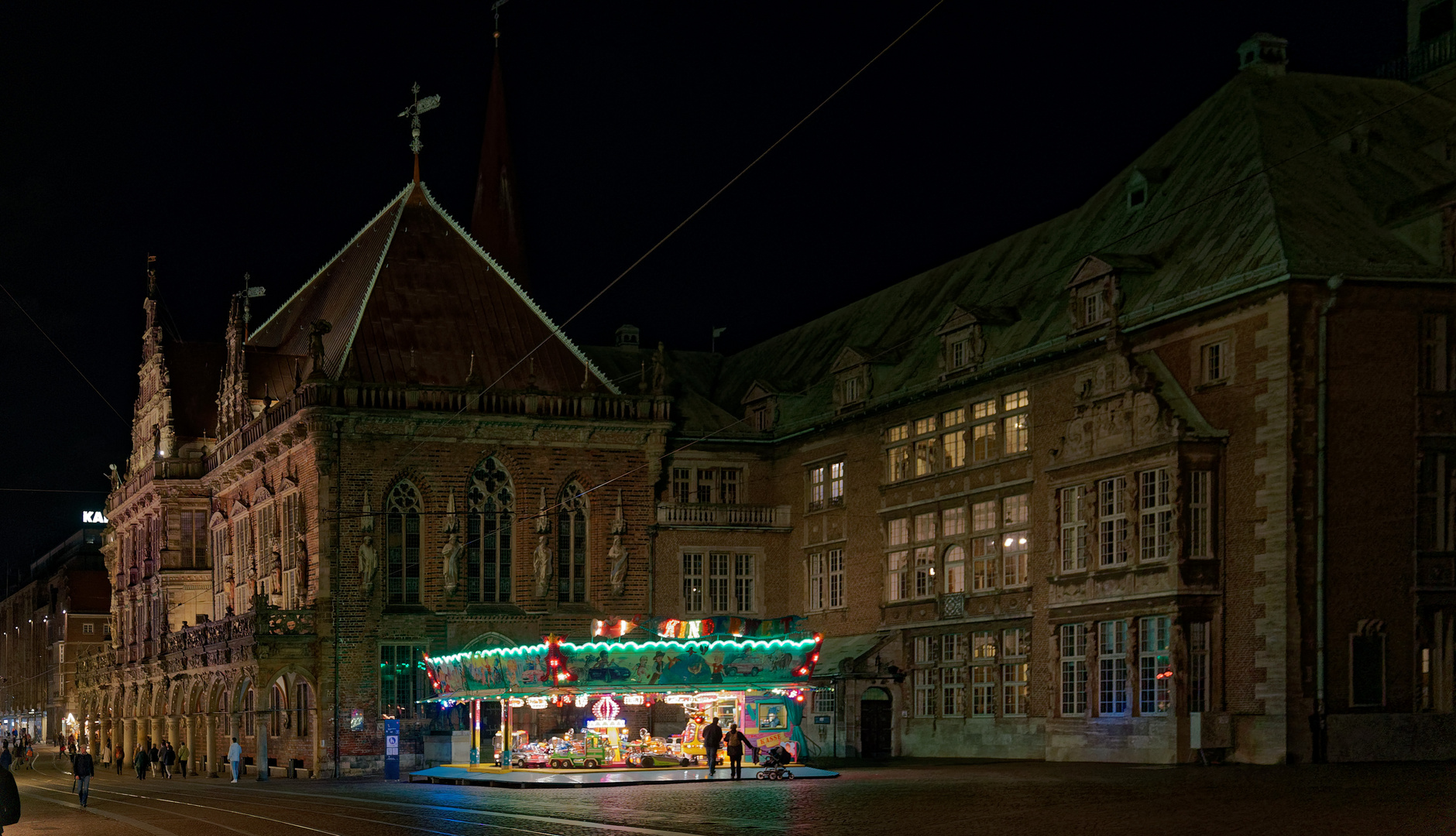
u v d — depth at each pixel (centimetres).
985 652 5847
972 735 5869
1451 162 5066
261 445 7138
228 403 7962
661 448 7138
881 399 6462
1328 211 4834
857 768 5297
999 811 3136
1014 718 5638
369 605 6556
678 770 4759
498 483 6906
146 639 8794
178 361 8606
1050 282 5931
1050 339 5547
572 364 7406
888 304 7181
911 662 6250
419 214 7600
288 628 6462
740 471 7331
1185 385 4978
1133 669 4966
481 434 6819
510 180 8781
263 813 3819
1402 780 3650
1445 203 4662
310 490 6625
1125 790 3606
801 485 7131
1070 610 5284
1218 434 4809
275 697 7062
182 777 7294
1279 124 5281
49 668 15775
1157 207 5553
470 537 6831
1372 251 4691
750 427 7394
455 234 7606
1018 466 5688
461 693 5419
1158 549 4891
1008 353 5759
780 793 3912
